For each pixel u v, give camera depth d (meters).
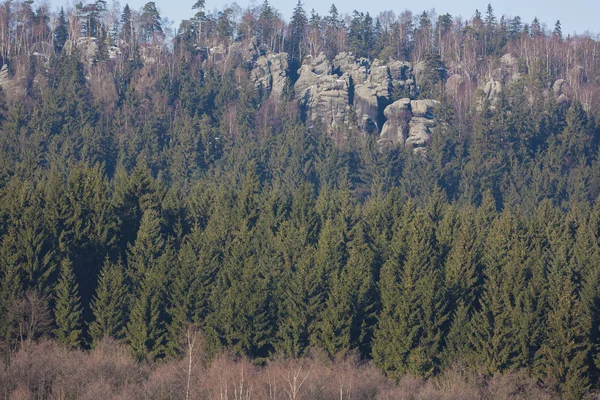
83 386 154.50
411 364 182.88
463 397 162.75
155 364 178.62
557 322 182.00
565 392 175.12
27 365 158.25
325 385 159.62
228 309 188.88
